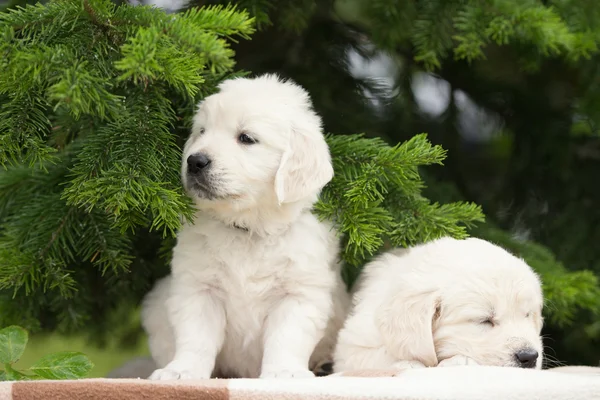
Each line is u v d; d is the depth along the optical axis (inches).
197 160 140.3
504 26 156.8
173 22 125.1
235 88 152.0
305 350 146.3
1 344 127.5
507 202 215.0
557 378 109.8
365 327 143.3
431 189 190.7
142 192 127.6
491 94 213.0
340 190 151.9
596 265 201.8
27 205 153.3
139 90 139.1
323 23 199.9
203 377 140.9
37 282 146.1
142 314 166.6
